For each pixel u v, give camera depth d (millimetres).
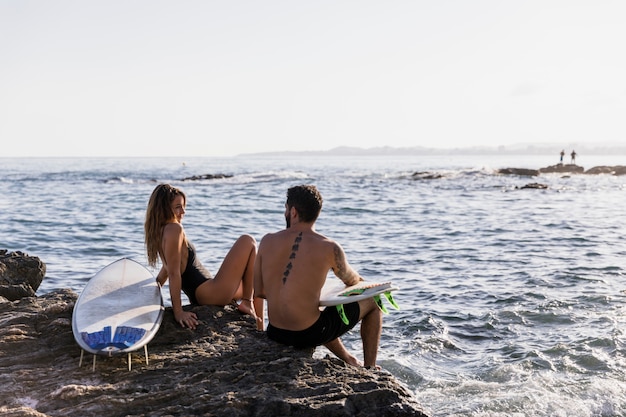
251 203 33375
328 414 4582
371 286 5598
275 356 5477
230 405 4609
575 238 18812
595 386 6695
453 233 20562
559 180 54875
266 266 5613
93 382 5000
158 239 6051
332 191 42188
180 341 5758
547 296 10734
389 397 4832
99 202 34219
